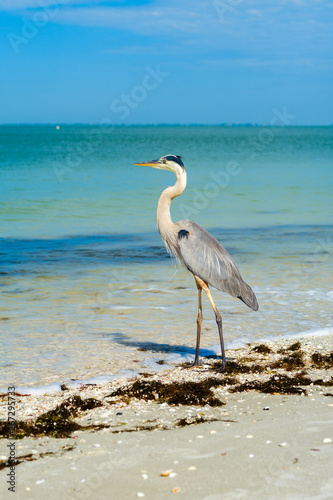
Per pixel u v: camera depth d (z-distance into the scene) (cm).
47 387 689
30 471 477
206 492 436
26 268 1409
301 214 2494
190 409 626
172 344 893
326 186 3709
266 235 1945
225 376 744
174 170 808
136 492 439
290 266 1450
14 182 3638
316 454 496
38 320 1003
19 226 2080
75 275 1346
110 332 946
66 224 2139
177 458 496
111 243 1772
